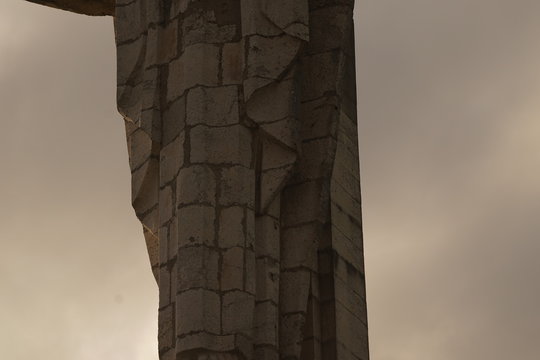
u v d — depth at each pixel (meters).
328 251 24.69
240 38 24.25
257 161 23.91
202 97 23.89
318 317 24.31
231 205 23.42
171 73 24.42
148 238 24.23
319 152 24.55
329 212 24.98
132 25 25.09
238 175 23.58
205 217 23.27
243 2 24.33
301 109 24.89
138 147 24.52
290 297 23.83
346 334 24.48
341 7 25.36
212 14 24.41
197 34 24.25
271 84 23.98
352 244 25.41
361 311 25.09
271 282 23.44
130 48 25.00
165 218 23.75
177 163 23.77
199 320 22.64
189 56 24.16
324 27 25.31
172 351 22.94
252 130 23.91
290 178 24.02
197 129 23.72
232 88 24.00
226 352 22.62
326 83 24.91
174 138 24.02
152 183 24.25
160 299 23.33
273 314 23.28
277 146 23.94
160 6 24.91
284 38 24.17
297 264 24.02
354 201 25.89
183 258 23.03
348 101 26.53
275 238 23.80
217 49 24.25
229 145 23.72
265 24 24.22
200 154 23.56
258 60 23.95
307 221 24.22
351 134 26.38
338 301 24.47
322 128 24.66
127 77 24.86
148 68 24.56
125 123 24.98
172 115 24.19
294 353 23.45
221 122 23.84
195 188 23.39
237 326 22.77
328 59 25.06
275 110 23.94
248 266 23.19
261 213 23.73
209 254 23.09
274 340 23.14
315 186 24.34
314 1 25.50
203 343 22.53
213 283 22.95
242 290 23.00
